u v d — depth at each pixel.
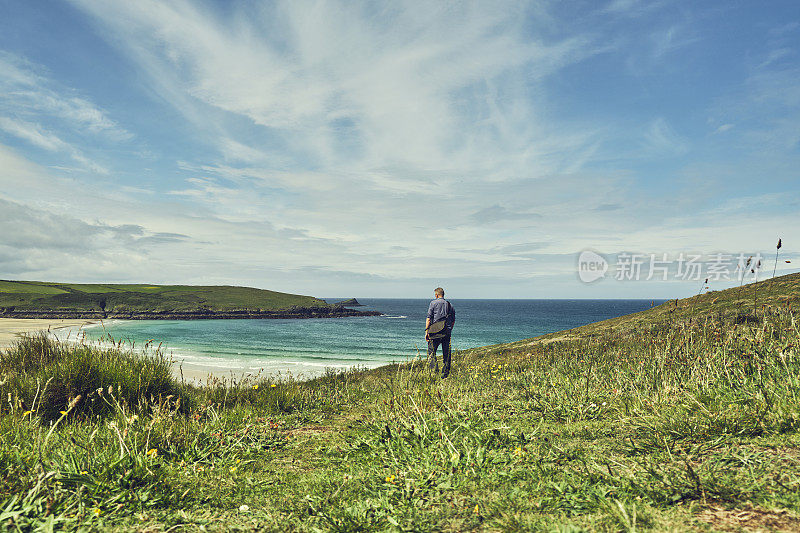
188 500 2.94
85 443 3.82
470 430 4.02
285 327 70.75
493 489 2.80
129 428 4.19
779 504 2.13
